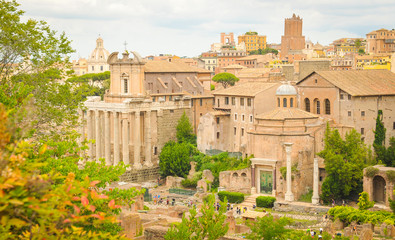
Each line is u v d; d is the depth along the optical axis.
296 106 118.38
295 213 97.94
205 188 119.12
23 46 62.16
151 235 65.06
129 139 140.38
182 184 126.31
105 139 136.75
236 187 112.94
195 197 114.19
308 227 86.12
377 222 83.38
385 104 120.25
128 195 49.16
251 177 110.44
